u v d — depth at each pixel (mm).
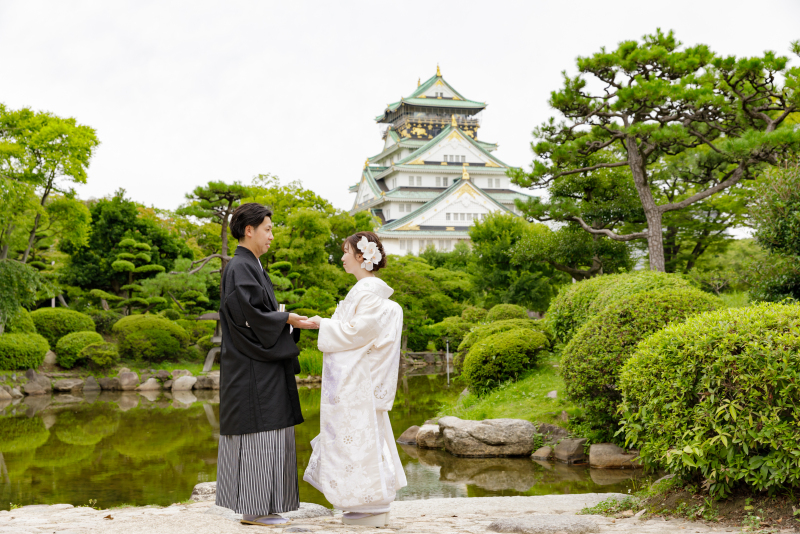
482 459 7676
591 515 3777
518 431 7879
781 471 3016
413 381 18719
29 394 17891
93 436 10461
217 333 22406
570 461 7211
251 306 2814
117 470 7652
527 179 13977
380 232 47688
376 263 3160
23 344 18484
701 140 12180
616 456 6832
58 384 18734
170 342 21484
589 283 8984
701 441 3336
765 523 2984
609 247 16828
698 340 3426
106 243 27766
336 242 33125
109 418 12836
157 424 11883
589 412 7219
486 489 6074
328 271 27578
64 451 9039
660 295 6555
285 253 26453
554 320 9414
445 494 5910
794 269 7141
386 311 3107
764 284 7512
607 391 6691
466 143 55844
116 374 20234
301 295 24859
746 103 11914
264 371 2867
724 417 3186
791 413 3078
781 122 12266
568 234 16781
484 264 23625
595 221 16438
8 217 19938
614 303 6887
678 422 3451
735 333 3314
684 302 6418
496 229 23891
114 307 26859
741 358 3182
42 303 27891
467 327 23922
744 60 11086
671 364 3576
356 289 3115
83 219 23688
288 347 2920
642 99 11695
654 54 11805
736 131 12695
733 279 13539
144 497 6223
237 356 2863
